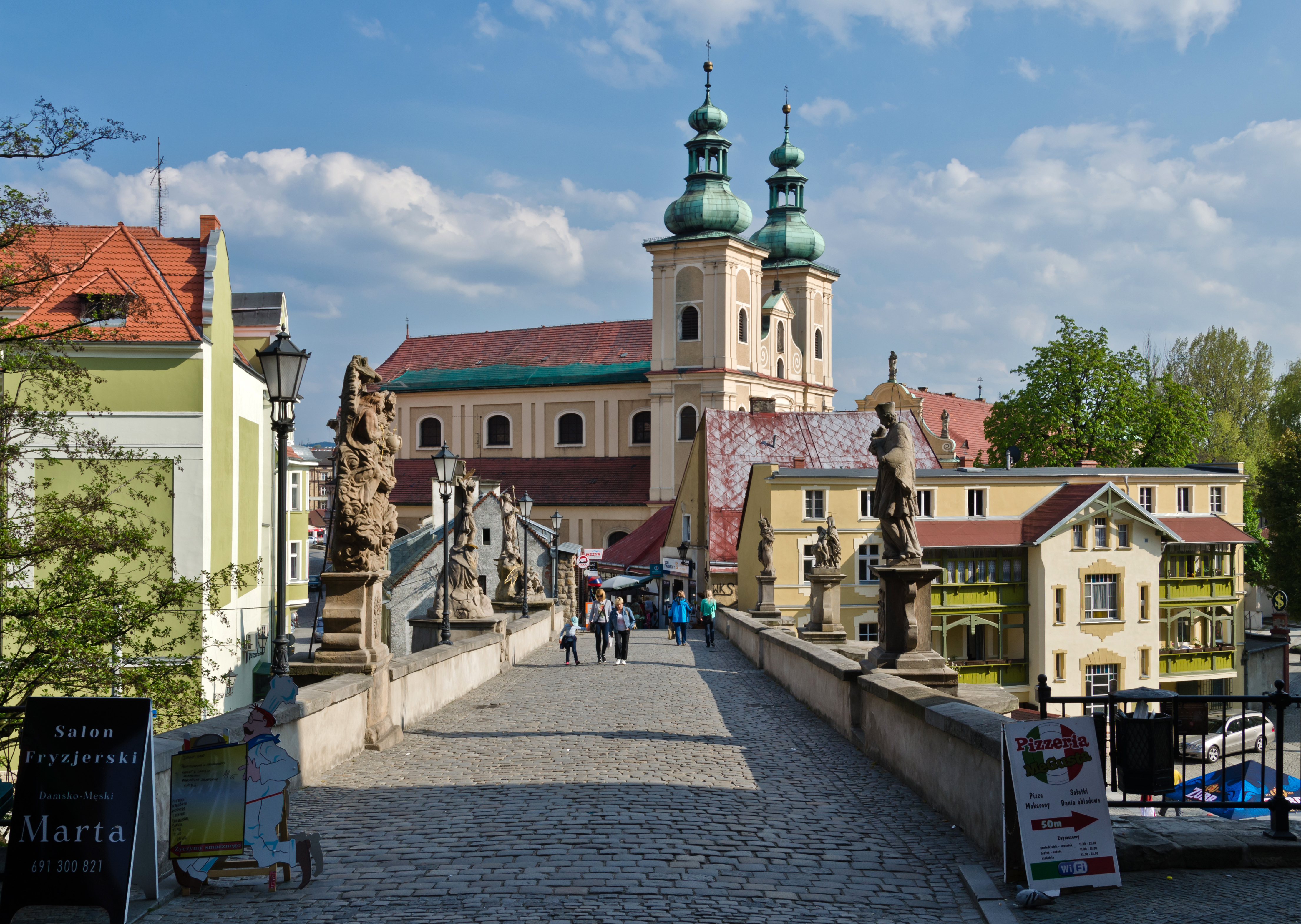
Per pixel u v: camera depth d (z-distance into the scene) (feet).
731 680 86.58
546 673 93.97
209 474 97.09
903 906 26.91
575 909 25.99
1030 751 27.50
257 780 27.94
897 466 49.70
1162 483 196.44
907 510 49.80
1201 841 28.86
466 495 93.25
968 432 368.07
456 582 92.43
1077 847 27.17
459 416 321.52
